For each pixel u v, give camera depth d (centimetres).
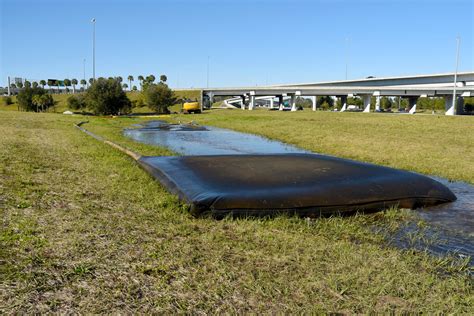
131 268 342
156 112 6338
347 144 1500
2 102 8656
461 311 300
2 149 1037
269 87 7388
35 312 271
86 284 312
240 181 648
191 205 536
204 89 7600
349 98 10888
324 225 516
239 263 365
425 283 342
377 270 364
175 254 376
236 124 2811
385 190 634
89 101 5284
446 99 5984
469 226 551
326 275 347
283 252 396
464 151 1326
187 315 279
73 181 688
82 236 409
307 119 3250
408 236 499
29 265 335
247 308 290
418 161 1111
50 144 1263
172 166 797
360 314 289
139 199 587
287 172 720
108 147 1267
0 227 421
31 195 564
